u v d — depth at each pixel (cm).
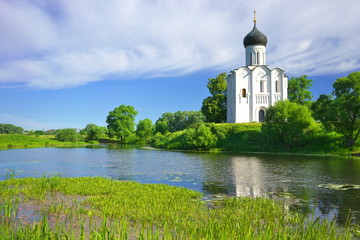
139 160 4197
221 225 1022
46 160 4178
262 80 7775
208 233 931
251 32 8031
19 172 2881
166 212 1260
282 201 1612
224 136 6781
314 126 5825
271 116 6150
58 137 10650
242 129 6856
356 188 2009
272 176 2584
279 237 912
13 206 1396
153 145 8731
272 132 5931
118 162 3903
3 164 3619
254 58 8000
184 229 1027
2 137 9000
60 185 1869
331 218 1285
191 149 6725
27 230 938
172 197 1594
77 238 970
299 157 4600
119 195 1614
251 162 3844
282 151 5794
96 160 4197
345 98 5312
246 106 7725
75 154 5397
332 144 5569
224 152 5944
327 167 3238
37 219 1194
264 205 1436
